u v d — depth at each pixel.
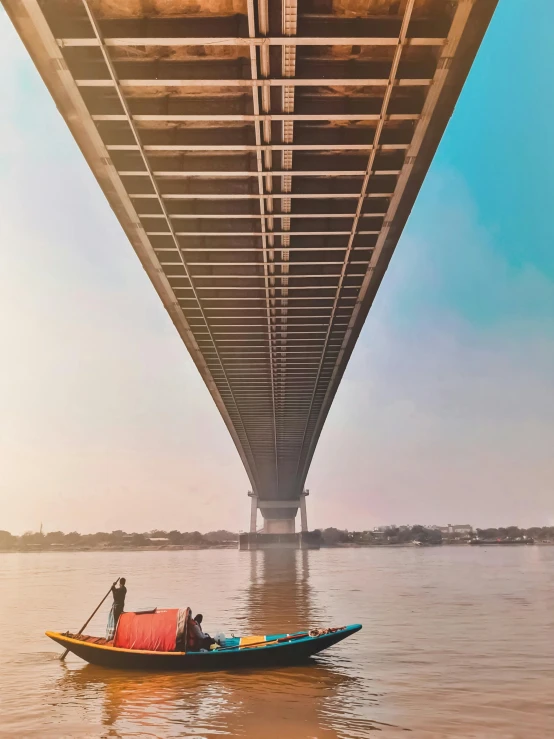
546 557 125.12
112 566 105.56
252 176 28.28
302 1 20.69
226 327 44.31
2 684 18.03
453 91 22.78
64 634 20.92
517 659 20.80
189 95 24.16
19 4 19.17
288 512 174.25
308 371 55.06
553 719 14.41
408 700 15.94
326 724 14.12
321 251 34.88
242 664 19.52
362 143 26.17
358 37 20.77
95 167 26.92
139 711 15.25
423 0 20.30
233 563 108.75
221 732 13.66
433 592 45.19
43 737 13.52
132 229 31.52
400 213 30.53
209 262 34.69
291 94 23.11
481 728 13.81
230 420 76.38
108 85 22.52
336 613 32.44
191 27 21.09
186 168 27.36
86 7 19.59
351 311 42.72
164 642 19.75
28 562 139.12
